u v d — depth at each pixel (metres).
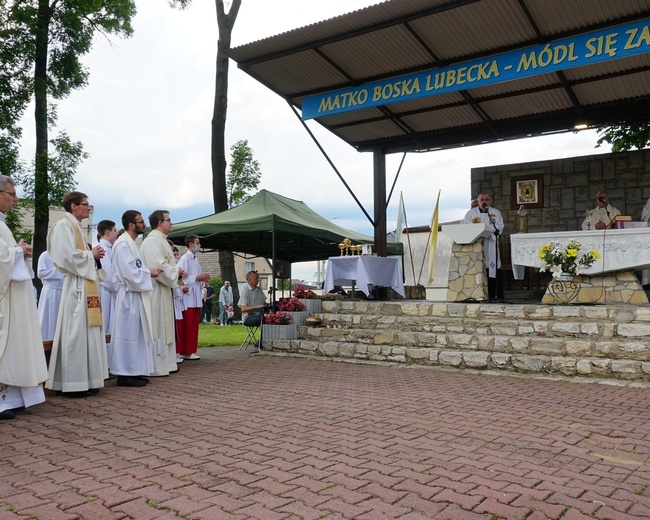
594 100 10.21
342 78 10.21
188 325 9.27
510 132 11.42
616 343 7.00
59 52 18.81
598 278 8.59
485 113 10.84
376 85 9.82
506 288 12.58
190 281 9.31
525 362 7.36
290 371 7.97
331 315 10.02
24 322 5.11
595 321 7.70
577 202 12.36
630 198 11.88
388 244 13.98
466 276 9.53
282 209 11.95
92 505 2.90
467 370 7.74
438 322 8.83
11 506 2.88
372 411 5.27
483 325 8.34
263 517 2.76
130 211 6.98
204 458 3.76
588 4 7.42
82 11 17.98
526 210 12.81
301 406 5.52
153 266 7.56
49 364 6.08
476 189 13.37
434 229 15.79
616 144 15.28
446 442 4.18
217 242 13.79
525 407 5.43
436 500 3.01
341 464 3.63
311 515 2.79
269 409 5.38
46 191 16.94
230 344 12.03
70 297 6.02
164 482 3.27
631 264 8.20
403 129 11.67
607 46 7.74
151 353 6.97
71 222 6.04
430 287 19.55
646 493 3.16
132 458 3.76
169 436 4.36
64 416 5.09
